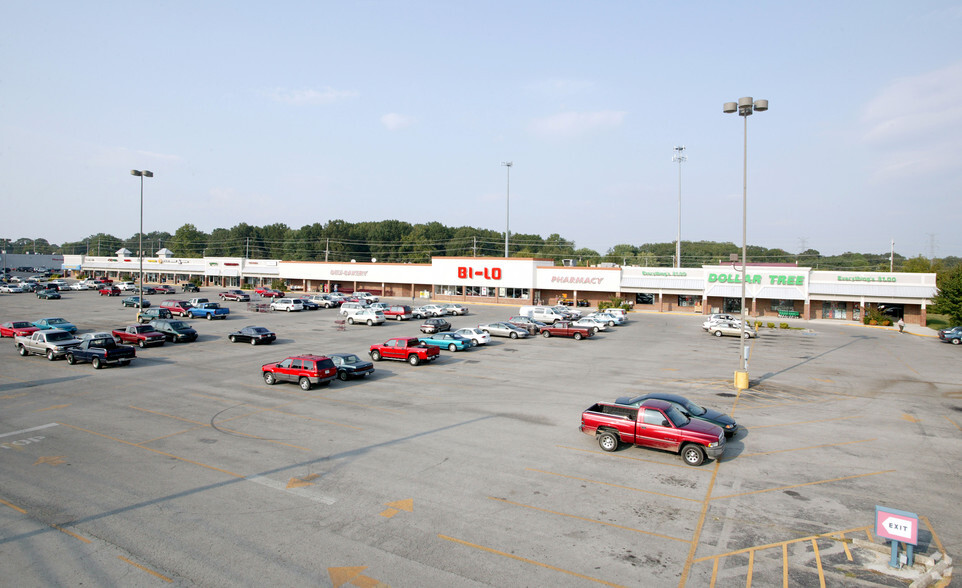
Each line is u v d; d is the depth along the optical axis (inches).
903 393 962.7
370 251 6628.9
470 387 989.8
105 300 2699.3
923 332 1980.8
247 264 3909.9
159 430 722.2
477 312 2444.6
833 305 2393.0
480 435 701.9
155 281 4429.1
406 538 434.3
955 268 2407.7
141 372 1123.3
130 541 429.1
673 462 610.5
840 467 597.6
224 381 1040.2
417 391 957.2
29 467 588.1
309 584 369.4
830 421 778.2
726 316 1929.1
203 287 3973.9
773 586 373.7
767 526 461.1
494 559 404.2
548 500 507.5
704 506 498.3
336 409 832.3
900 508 496.7
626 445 671.1
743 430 732.7
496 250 6899.6
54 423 754.8
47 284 3376.0
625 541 433.1
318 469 581.9
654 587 370.9
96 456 622.8
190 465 594.2
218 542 427.2
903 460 619.8
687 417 648.4
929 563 396.5
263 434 705.6
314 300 2615.7
